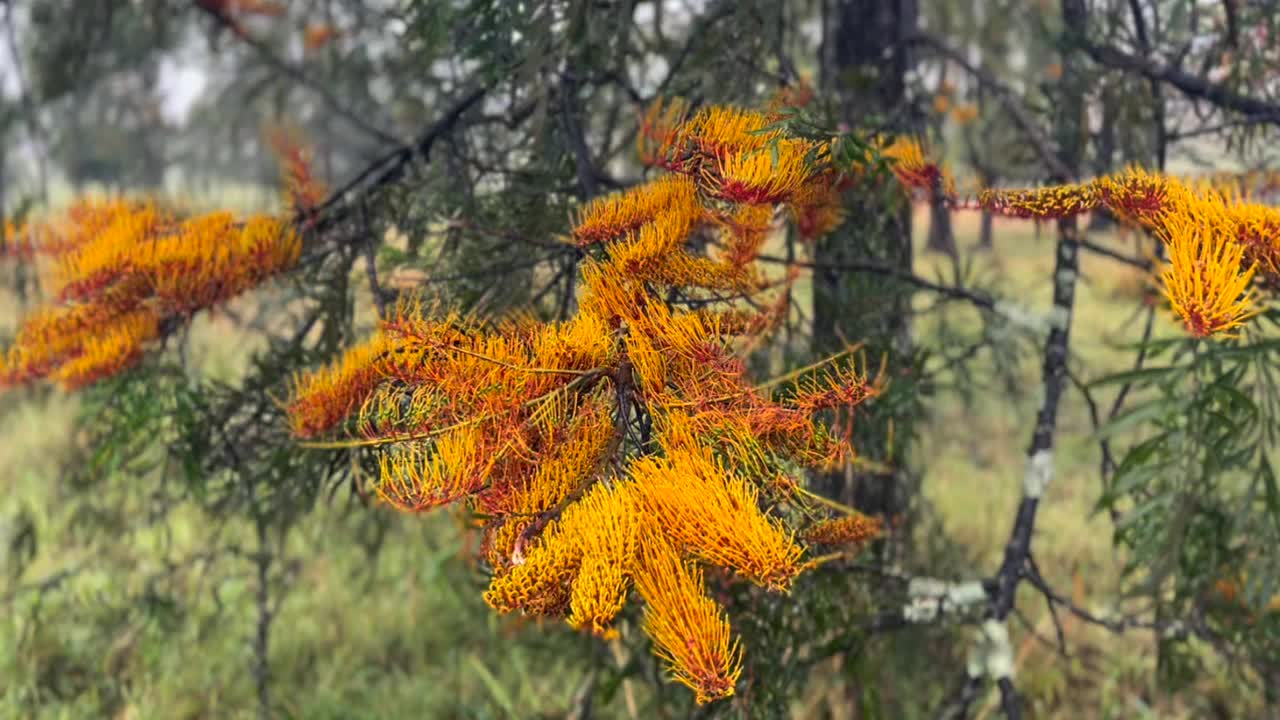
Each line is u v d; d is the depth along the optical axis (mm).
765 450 595
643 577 499
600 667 1506
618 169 1232
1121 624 1250
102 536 2230
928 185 811
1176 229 603
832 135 665
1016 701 1205
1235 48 1203
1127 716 1893
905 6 1394
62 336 910
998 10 2580
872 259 1228
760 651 1048
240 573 2088
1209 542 1191
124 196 985
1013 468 3061
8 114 2643
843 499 1338
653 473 535
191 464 1100
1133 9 1262
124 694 1913
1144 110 1305
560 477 562
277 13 3123
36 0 2387
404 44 1018
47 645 2037
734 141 633
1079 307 4152
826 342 1188
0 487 2676
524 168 1044
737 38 1024
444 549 1895
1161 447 1045
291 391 1058
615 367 607
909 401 1235
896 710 1698
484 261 983
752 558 486
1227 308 506
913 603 1225
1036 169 1462
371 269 903
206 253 896
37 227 976
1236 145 1203
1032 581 1252
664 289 671
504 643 2098
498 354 591
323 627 2238
